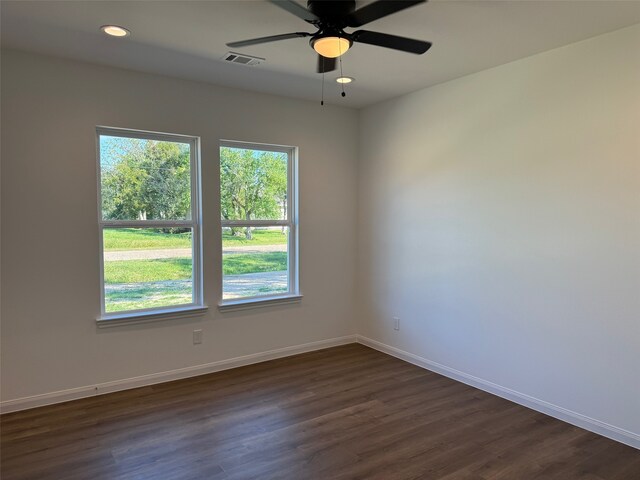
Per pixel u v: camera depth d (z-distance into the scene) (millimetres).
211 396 3469
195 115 3779
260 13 2484
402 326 4363
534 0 2311
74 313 3346
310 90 4059
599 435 2865
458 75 3623
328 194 4633
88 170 3350
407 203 4246
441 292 3943
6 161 3057
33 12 2467
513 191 3322
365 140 4719
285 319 4418
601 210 2818
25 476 2400
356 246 4867
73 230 3314
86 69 3301
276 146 4324
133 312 3643
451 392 3572
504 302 3422
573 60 2920
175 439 2803
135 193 3645
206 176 3875
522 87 3227
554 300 3094
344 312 4824
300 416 3141
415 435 2875
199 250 3918
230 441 2783
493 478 2414
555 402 3115
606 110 2768
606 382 2834
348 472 2461
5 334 3111
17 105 3074
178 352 3816
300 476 2420
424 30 2709
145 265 3713
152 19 2562
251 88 3990
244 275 4230
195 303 3963
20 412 3150
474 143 3596
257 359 4258
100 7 2406
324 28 2170
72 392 3361
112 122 3414
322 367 4141
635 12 2455
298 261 4484
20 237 3125
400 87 3971
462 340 3771
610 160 2762
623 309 2740
